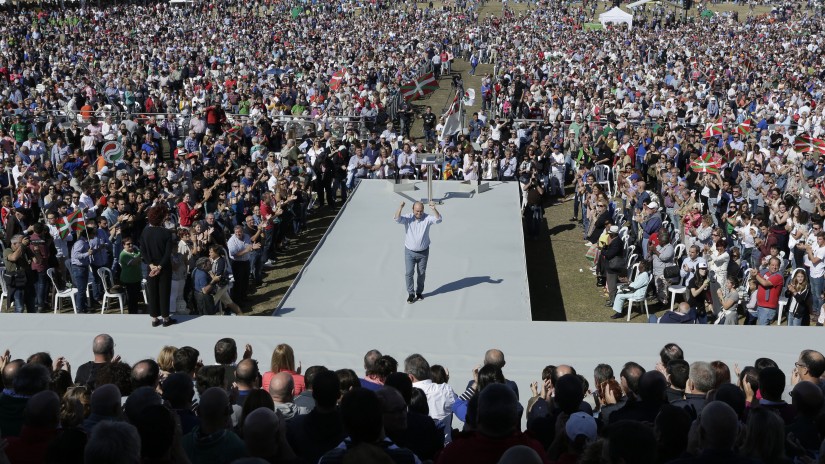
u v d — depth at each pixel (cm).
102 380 774
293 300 1594
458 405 856
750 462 518
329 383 635
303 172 2411
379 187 2508
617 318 1741
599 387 848
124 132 2905
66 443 513
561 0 9050
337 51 5103
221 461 570
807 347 1146
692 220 1878
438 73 5122
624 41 5991
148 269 1200
